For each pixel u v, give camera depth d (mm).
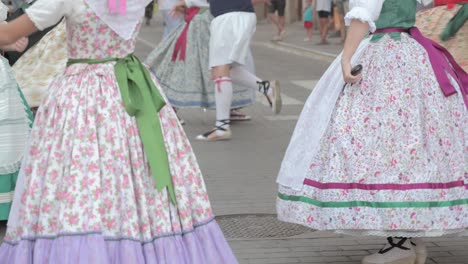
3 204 5641
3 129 5590
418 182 4504
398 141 4555
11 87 5648
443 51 4887
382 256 4871
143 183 4066
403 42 4734
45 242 3992
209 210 4273
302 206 4684
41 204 4012
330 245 5465
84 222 3945
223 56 8758
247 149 8516
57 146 4047
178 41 9367
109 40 4148
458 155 4645
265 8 27891
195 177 4262
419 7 6492
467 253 5270
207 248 4203
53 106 4117
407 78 4645
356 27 4523
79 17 4086
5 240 4160
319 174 4652
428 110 4629
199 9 9352
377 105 4605
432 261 5113
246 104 9664
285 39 20969
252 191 6902
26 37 4461
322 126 4684
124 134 4074
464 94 4805
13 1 7594
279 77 13805
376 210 4488
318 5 18969
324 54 17188
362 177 4512
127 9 4125
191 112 10648
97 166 4000
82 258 3908
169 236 4066
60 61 7176
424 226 4496
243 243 5512
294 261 5133
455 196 4574
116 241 3977
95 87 4098
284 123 9906
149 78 4246
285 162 4812
